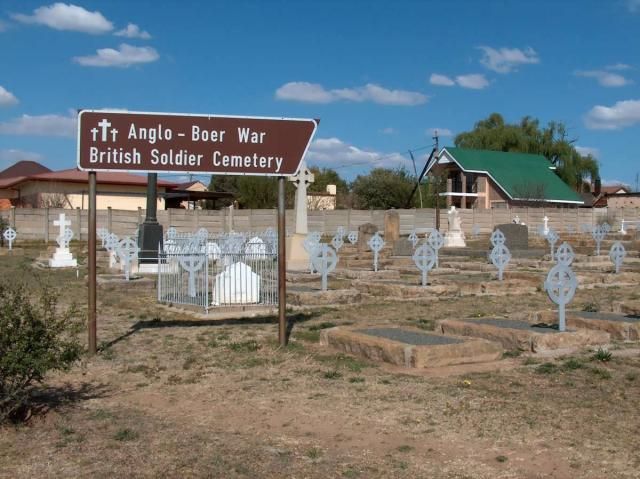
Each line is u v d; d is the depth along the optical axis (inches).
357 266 975.6
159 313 528.4
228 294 542.9
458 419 247.1
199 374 321.1
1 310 239.5
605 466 202.5
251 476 195.5
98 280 731.4
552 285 372.2
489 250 1205.1
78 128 349.1
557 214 2215.8
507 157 2694.4
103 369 333.4
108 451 215.5
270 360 348.2
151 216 879.7
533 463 205.6
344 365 334.3
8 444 221.3
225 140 363.6
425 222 2070.6
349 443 224.4
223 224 1886.1
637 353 350.9
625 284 733.3
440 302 591.5
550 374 310.0
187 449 217.8
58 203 2106.3
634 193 3031.5
